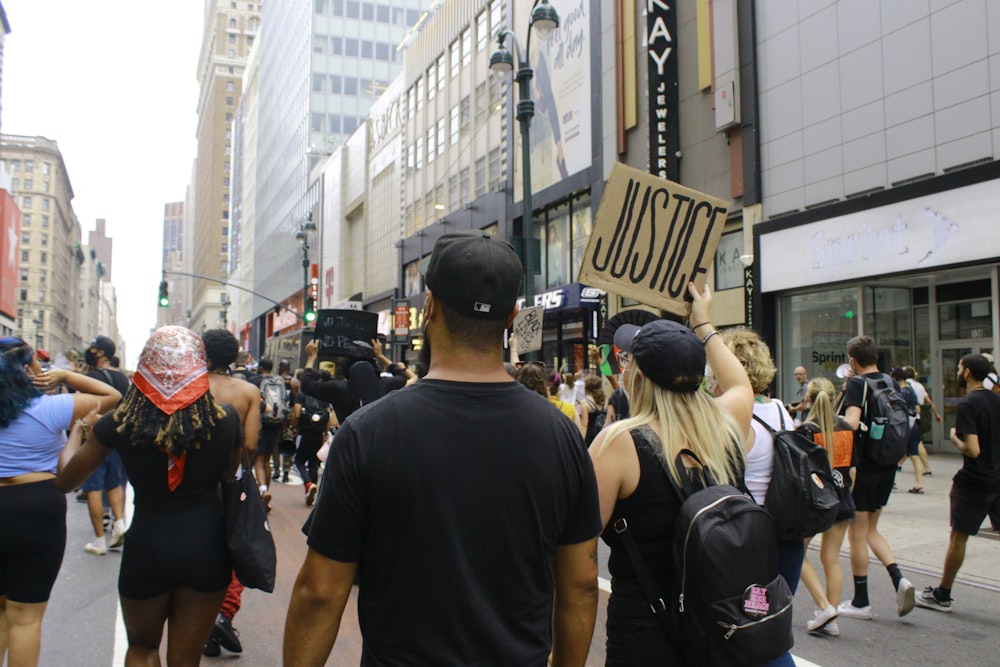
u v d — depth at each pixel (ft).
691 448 7.82
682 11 59.72
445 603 5.41
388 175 136.67
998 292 41.50
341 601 5.71
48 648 15.44
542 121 79.87
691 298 10.64
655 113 59.36
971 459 17.42
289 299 224.94
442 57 111.55
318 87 207.92
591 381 34.45
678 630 7.14
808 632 16.57
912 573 21.48
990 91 38.06
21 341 11.57
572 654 6.40
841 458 16.12
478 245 6.17
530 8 82.43
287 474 43.09
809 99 48.24
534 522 5.79
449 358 6.16
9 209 222.48
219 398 16.25
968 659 14.97
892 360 47.37
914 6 41.86
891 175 43.09
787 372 51.24
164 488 10.22
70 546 25.07
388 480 5.49
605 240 10.71
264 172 284.82
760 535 6.98
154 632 10.43
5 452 11.09
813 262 47.50
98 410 12.26
